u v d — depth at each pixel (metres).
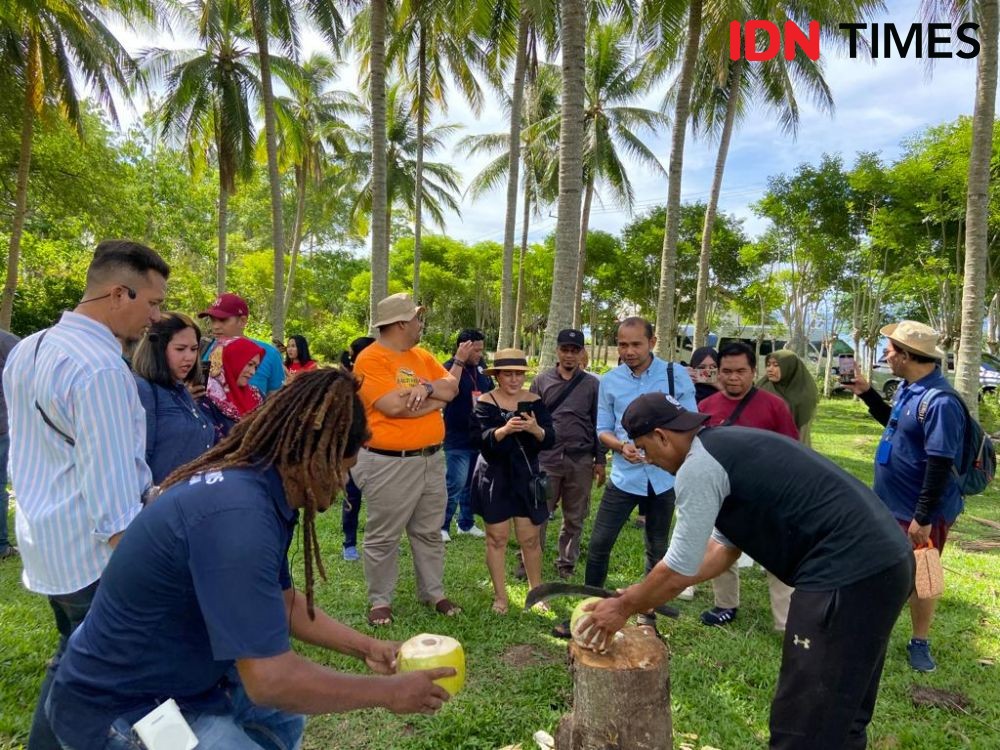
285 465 1.58
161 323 2.92
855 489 2.28
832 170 19.94
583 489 5.12
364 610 4.39
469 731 3.10
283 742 2.00
